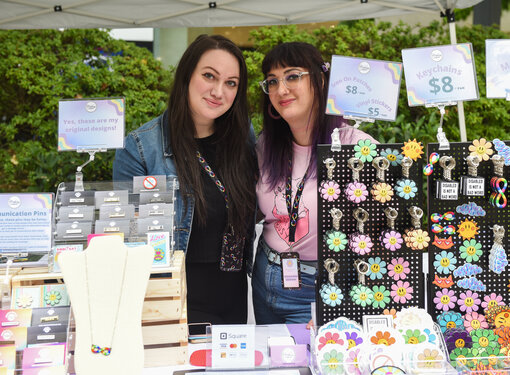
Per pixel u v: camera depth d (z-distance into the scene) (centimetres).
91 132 204
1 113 524
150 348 173
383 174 179
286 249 223
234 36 568
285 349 171
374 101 190
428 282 182
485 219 181
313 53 216
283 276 218
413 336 169
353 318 180
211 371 166
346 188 179
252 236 244
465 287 179
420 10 341
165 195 189
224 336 167
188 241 226
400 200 182
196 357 179
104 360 157
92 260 161
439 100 187
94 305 159
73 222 181
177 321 175
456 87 187
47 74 510
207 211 226
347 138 219
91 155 204
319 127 218
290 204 222
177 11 350
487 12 588
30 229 182
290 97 215
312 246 221
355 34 536
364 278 180
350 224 183
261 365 169
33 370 157
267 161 230
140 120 498
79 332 158
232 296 235
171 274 180
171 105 227
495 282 181
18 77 499
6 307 170
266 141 232
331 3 347
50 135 516
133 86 530
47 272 177
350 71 190
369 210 182
